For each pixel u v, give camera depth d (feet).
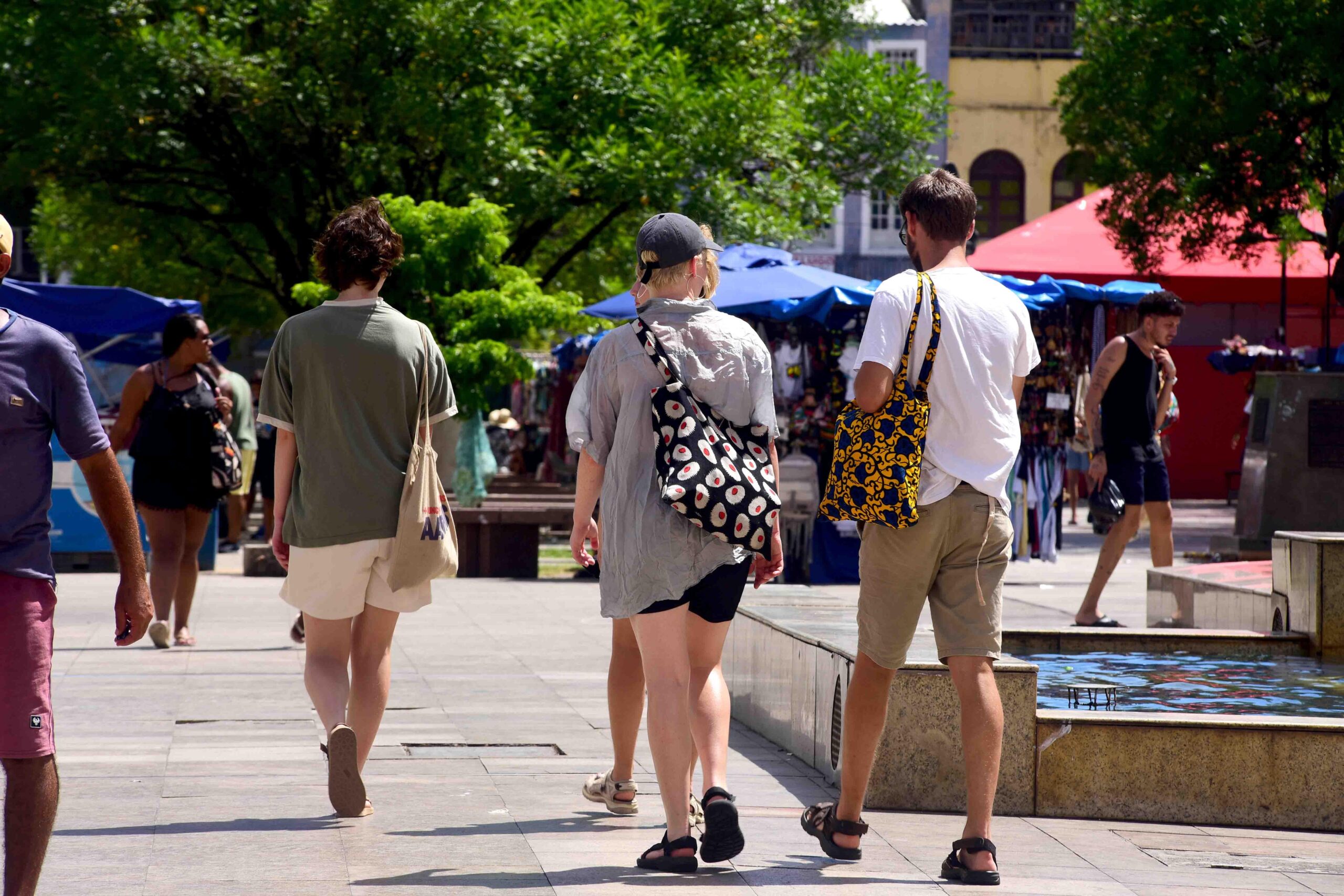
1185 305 318.04
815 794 61.05
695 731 49.16
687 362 48.91
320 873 47.37
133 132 219.82
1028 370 50.01
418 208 167.12
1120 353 111.34
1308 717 60.03
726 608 49.62
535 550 167.12
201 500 103.60
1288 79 205.36
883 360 47.60
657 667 48.49
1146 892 47.06
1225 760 57.62
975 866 47.11
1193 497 331.77
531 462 312.50
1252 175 214.07
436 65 224.33
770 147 242.37
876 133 272.31
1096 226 282.77
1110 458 111.96
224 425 103.96
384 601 56.24
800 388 156.97
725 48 267.80
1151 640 87.71
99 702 81.66
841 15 319.88
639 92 234.17
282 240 250.57
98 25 217.56
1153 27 219.20
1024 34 430.20
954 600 48.08
